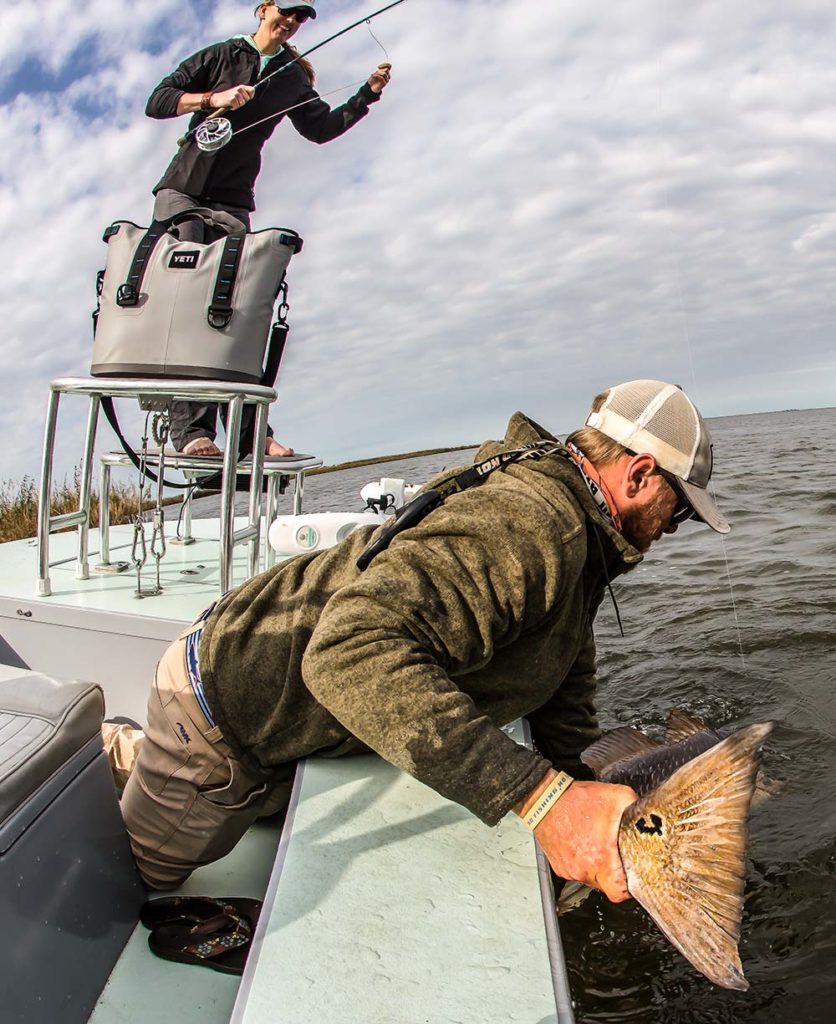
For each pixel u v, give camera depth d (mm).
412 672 1391
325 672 1439
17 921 1370
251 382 3002
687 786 1276
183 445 3812
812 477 10852
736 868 1220
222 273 2938
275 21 3904
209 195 4035
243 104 3801
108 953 1684
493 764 1383
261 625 1858
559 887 2578
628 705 3963
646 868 1278
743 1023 2127
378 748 1422
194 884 2111
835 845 2756
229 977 1696
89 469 3385
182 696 1897
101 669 2990
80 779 1588
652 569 6496
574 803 1364
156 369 2941
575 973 2305
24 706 1578
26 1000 1388
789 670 4219
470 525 1509
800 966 2289
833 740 3461
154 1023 1580
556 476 1653
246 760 1907
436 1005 1190
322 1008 1186
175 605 3021
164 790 1938
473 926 1358
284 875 1505
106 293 3047
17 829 1379
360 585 1472
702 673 4254
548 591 1536
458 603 1473
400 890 1456
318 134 4266
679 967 2299
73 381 2963
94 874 1638
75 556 3986
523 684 1703
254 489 3090
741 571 6176
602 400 1828
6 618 3096
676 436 1739
